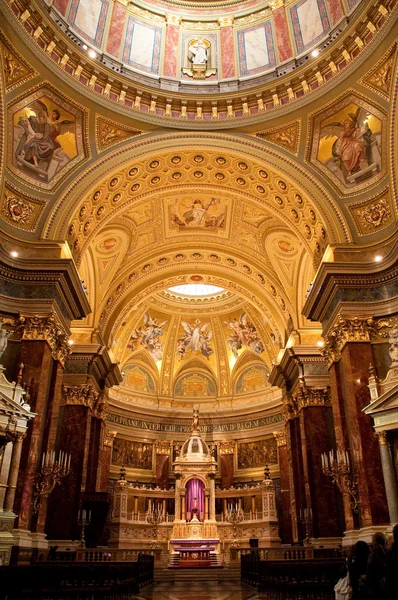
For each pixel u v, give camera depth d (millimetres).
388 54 12953
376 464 11836
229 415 28312
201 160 17219
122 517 22047
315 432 17219
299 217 16719
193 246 21766
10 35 12188
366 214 14539
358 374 12672
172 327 29703
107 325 21438
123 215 18688
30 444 11789
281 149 15766
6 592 7555
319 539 15430
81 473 16312
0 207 13391
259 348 28359
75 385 17719
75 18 14844
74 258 15922
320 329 19469
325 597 8609
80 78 14312
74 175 14953
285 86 15211
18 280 13242
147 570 13539
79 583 8289
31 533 11570
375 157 14336
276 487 25375
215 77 16766
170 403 29078
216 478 27156
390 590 4379
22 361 12469
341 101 14406
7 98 12969
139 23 16719
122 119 15289
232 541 22672
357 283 13617
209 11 17422
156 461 27203
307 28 15703
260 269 21344
